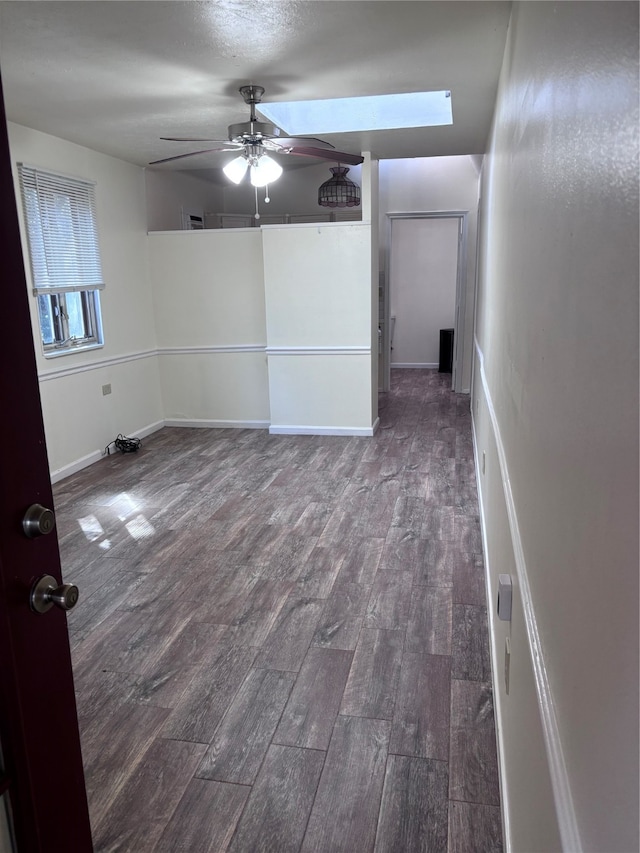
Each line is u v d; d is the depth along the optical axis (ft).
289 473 15.72
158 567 10.73
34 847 3.87
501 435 7.28
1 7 7.73
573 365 2.81
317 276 18.20
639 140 1.77
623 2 2.00
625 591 1.78
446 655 8.09
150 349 19.95
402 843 5.46
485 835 5.51
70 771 4.21
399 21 8.19
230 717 7.06
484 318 13.79
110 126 14.03
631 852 1.64
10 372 3.51
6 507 3.52
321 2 7.61
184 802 5.94
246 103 11.81
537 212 4.39
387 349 25.67
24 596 3.70
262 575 10.36
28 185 14.11
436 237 30.58
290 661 8.04
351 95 11.68
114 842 5.54
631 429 1.78
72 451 16.06
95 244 16.69
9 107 12.36
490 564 8.89
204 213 23.90
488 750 6.48
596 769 2.08
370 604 9.37
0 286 3.42
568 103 3.13
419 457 16.84
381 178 24.36
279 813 5.80
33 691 3.80
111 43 8.97
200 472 15.96
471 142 15.75
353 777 6.18
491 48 9.14
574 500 2.67
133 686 7.63
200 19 8.13
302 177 25.25
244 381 20.21
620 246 1.98
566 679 2.70
